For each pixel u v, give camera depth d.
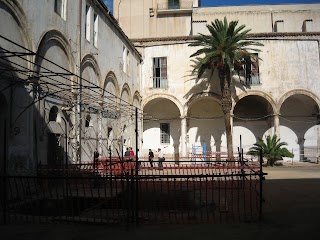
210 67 29.08
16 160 11.49
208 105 34.59
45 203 10.62
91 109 18.56
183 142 31.44
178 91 31.73
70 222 8.07
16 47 11.59
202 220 8.36
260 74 31.66
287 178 19.23
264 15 38.41
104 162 15.77
